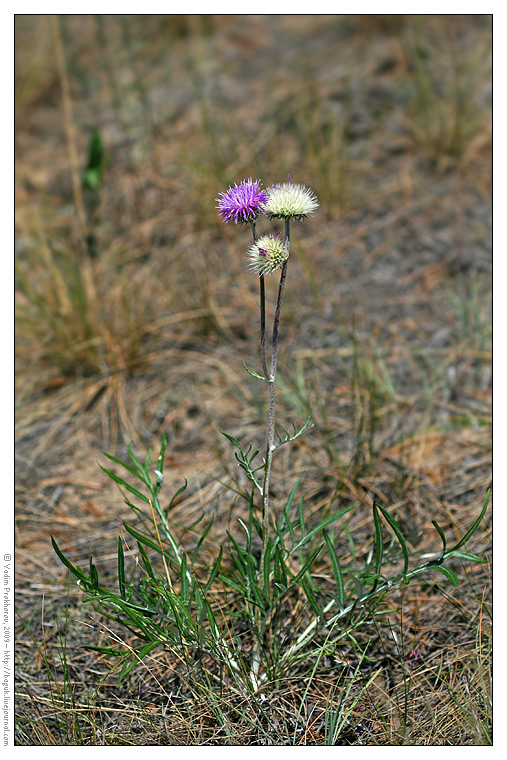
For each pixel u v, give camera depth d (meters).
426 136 4.99
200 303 4.05
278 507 2.97
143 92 5.49
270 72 6.02
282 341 3.89
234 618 2.49
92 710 2.30
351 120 5.30
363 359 3.67
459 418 3.37
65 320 3.92
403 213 4.59
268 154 4.93
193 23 6.81
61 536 3.04
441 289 4.08
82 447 3.50
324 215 4.62
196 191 4.66
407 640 2.48
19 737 2.26
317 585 2.64
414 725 2.20
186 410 3.60
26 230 4.36
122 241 4.58
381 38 6.15
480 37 5.87
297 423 3.40
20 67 6.26
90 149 4.70
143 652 2.14
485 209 4.54
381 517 2.91
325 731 2.19
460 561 2.72
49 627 2.65
